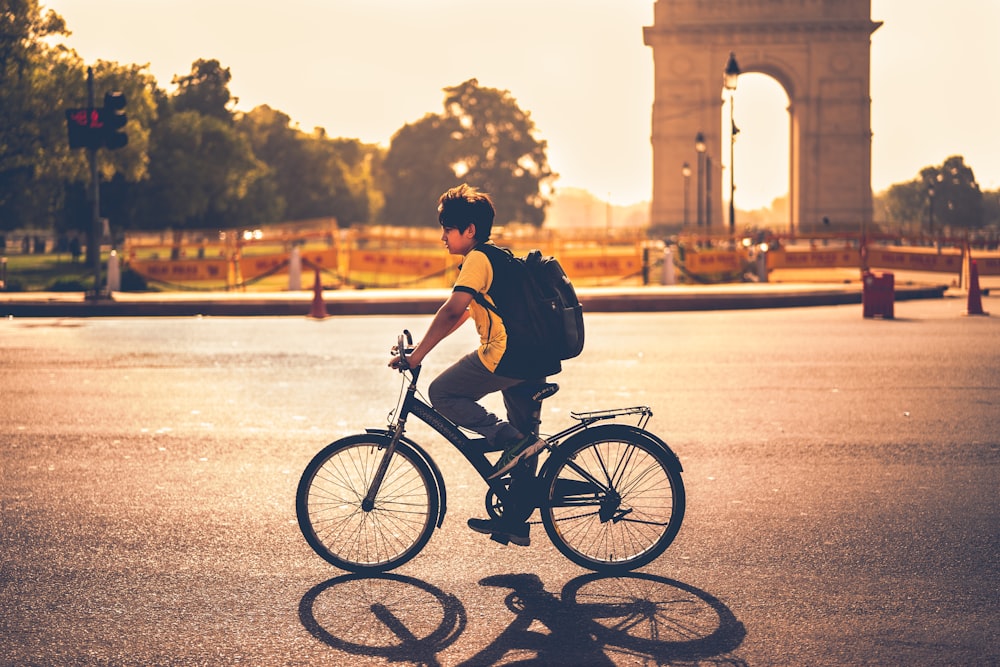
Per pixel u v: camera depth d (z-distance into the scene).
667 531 5.88
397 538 6.09
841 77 95.56
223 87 88.88
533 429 5.90
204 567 5.96
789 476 8.10
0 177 45.88
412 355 5.71
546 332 5.65
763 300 25.44
